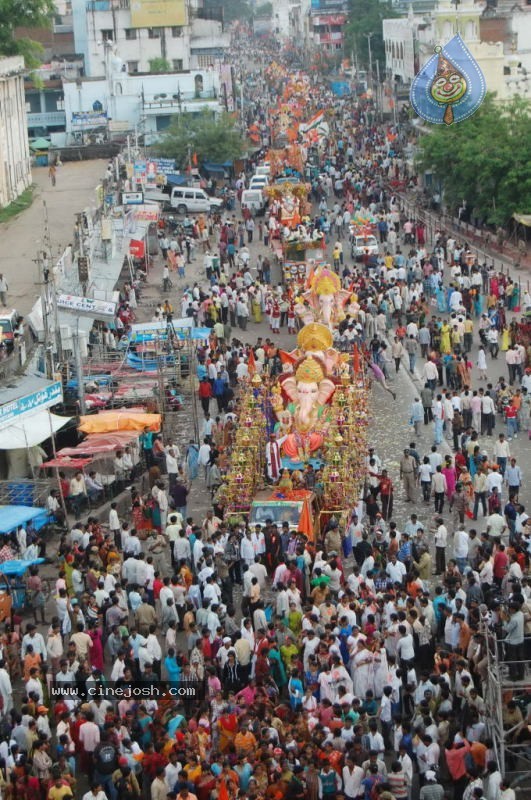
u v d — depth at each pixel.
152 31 179.38
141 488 51.50
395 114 145.62
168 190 118.50
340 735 31.34
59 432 54.00
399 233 96.31
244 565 42.62
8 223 111.25
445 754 31.61
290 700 34.16
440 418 55.00
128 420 51.62
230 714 32.16
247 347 65.19
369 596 37.25
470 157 93.81
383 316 70.44
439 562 43.19
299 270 82.25
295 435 48.91
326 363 51.44
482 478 47.34
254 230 105.81
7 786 30.14
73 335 56.00
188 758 29.84
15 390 50.56
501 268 83.75
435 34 130.88
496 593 38.12
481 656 34.53
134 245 87.06
